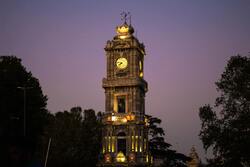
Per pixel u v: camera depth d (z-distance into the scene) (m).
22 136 8.68
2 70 98.75
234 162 72.19
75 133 136.12
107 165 130.88
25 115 87.19
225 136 73.12
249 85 74.62
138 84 134.38
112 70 139.00
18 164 8.47
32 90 100.19
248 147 70.06
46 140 124.50
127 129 132.75
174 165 146.88
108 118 135.25
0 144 8.45
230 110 75.25
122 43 139.00
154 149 146.38
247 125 71.06
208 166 77.44
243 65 76.00
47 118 105.00
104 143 134.75
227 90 76.50
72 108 144.50
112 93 137.12
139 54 142.12
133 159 128.38
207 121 77.31
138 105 134.88
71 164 121.62
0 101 92.75
